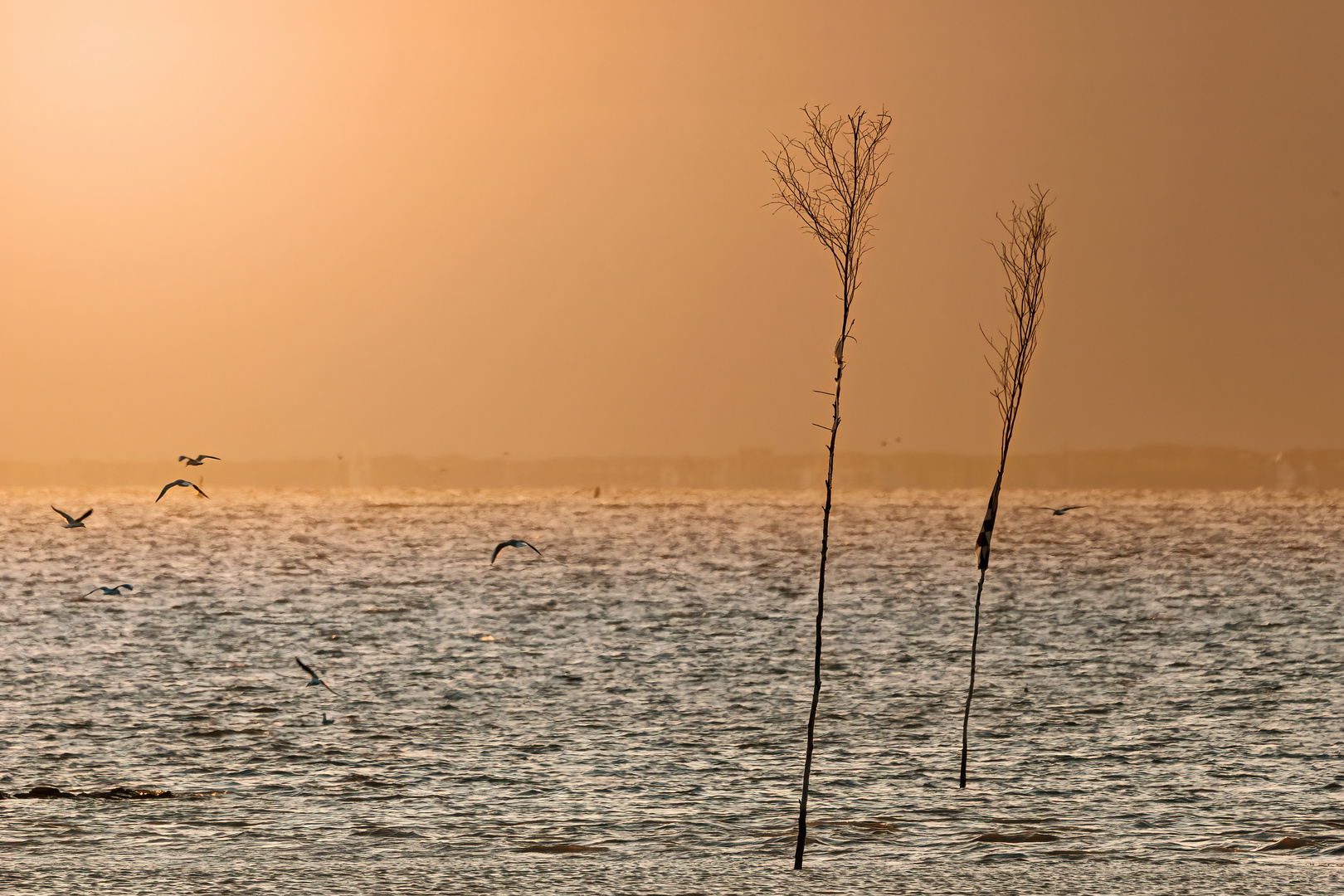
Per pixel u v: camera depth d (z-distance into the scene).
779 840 82.88
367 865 74.31
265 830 85.50
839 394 77.25
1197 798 97.12
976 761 112.56
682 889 68.69
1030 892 67.56
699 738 124.88
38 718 135.12
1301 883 68.81
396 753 116.94
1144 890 67.56
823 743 121.81
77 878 70.69
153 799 96.62
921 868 73.94
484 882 70.38
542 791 100.44
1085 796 98.00
